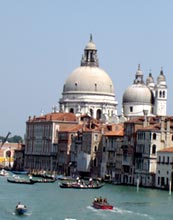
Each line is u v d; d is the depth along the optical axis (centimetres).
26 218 12769
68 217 12950
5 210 13838
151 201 15975
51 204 15100
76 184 19962
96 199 14688
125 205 15012
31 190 18850
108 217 13050
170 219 13000
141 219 12888
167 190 19862
